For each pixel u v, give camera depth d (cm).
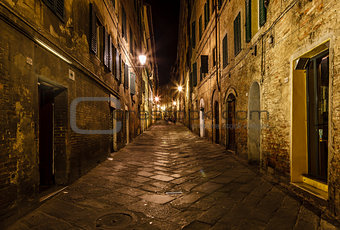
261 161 628
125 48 1266
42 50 397
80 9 577
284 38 500
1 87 295
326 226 304
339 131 325
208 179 559
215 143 1238
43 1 390
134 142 1420
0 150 291
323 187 401
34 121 371
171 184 518
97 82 716
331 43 345
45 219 333
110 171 642
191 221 330
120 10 1124
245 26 729
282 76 511
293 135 468
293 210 359
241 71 809
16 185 321
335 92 335
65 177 488
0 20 293
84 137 601
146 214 355
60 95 493
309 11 406
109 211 366
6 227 298
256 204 389
